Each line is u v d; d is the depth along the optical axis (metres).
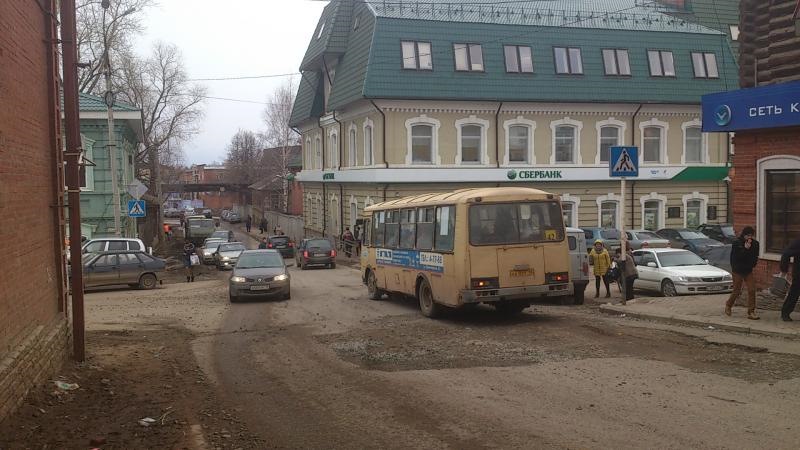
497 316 14.97
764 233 12.56
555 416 6.76
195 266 33.03
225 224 98.88
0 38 6.80
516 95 33.03
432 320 14.73
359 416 7.14
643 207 36.47
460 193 14.49
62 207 9.88
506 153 33.84
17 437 6.13
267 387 8.77
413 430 6.55
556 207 14.07
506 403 7.34
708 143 36.72
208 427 6.87
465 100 32.53
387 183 32.66
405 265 16.92
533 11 35.16
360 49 33.72
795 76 11.97
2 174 6.73
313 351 11.41
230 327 14.98
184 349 12.06
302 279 28.50
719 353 9.57
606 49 34.97
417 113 32.50
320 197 46.91
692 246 29.09
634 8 38.53
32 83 8.36
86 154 32.34
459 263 13.66
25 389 7.09
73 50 10.00
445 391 8.02
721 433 6.03
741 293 13.23
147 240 54.38
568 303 18.05
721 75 36.44
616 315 14.13
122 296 22.67
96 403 7.69
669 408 6.88
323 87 43.31
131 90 50.72
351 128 37.50
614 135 35.50
